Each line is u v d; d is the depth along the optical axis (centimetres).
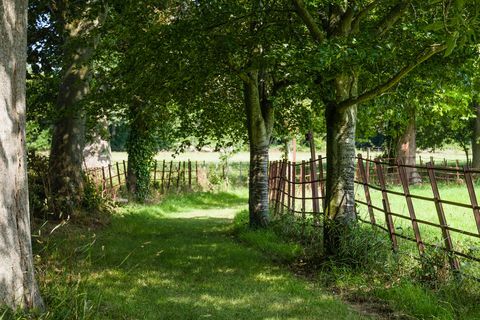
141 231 1430
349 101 895
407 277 770
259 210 1405
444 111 2264
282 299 728
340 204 934
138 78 1186
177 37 1063
